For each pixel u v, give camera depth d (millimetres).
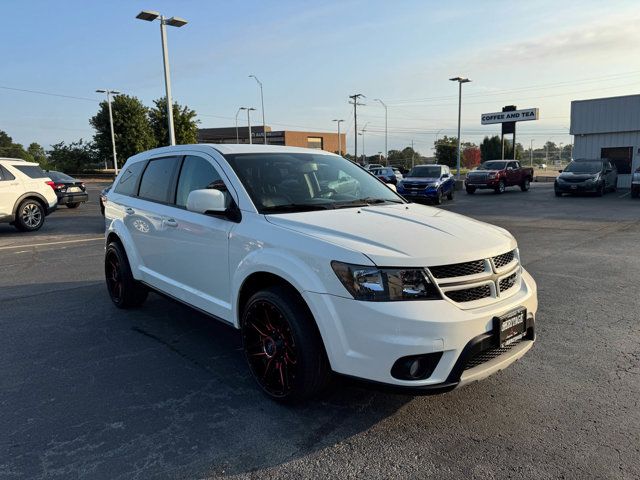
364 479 2602
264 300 3307
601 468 2656
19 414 3309
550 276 6996
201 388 3674
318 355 3113
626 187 27234
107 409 3369
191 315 5473
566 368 3928
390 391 2768
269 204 3684
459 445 2896
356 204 3955
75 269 8094
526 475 2609
